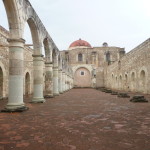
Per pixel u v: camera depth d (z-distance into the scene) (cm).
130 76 2028
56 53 1466
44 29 1041
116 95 1452
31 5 791
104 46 4469
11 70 639
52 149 277
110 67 3325
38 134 355
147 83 1540
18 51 645
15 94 634
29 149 278
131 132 367
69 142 308
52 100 1033
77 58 4297
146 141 312
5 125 428
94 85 3831
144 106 761
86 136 341
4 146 291
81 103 876
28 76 1730
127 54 2164
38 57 935
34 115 554
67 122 457
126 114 568
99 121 468
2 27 1130
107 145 293
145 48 1572
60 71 1730
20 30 652
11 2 592
